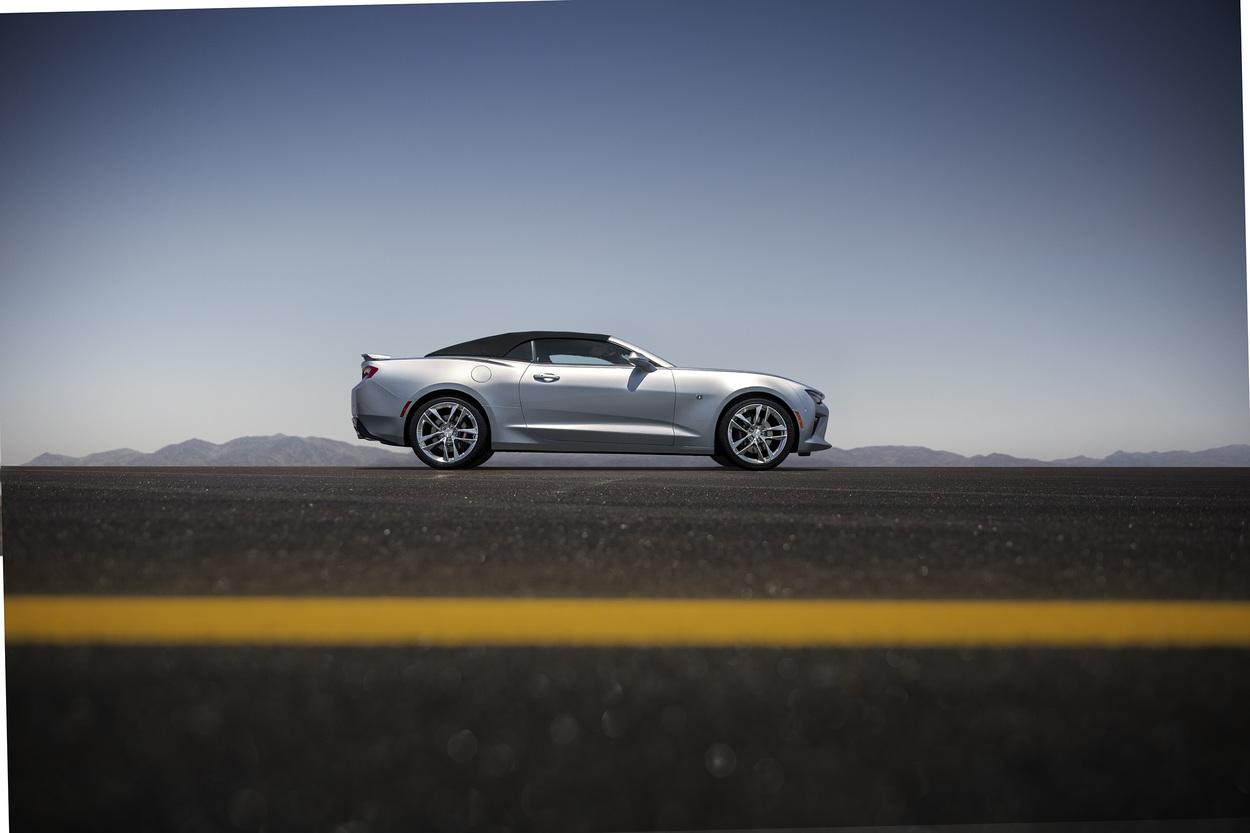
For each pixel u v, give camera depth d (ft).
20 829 3.34
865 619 5.99
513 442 23.25
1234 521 11.03
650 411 23.20
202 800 3.56
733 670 4.92
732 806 3.53
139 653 5.16
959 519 11.07
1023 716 4.32
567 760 3.87
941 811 3.49
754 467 23.53
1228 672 4.90
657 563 7.97
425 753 3.93
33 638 5.43
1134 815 3.46
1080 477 20.49
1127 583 7.21
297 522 10.33
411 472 21.38
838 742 4.04
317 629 5.66
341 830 3.37
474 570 7.62
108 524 10.05
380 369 23.58
